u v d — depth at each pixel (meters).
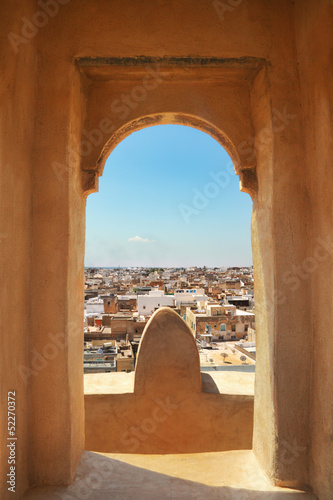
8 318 2.40
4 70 2.36
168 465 3.21
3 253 2.32
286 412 2.82
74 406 2.89
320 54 2.65
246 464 3.17
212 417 3.94
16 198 2.52
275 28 3.03
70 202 2.83
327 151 2.59
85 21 2.94
